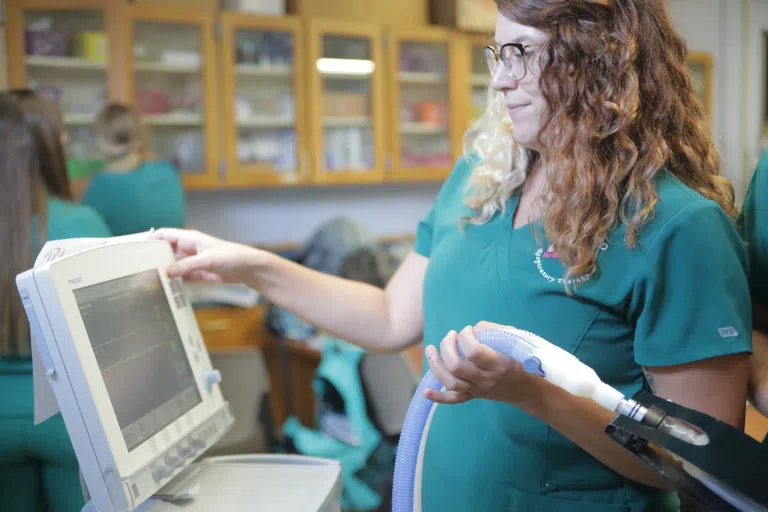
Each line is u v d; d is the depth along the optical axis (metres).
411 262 1.30
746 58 5.05
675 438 0.66
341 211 4.68
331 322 1.26
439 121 4.51
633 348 0.98
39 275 0.80
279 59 4.06
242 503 0.94
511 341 0.83
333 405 2.84
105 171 3.18
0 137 1.48
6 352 1.42
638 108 0.93
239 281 1.22
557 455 1.02
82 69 3.67
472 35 4.48
